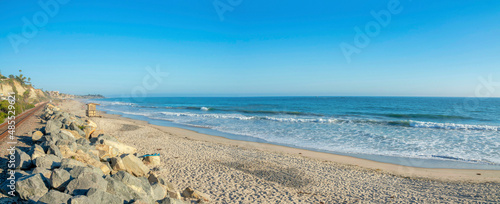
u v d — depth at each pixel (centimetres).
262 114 4503
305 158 1464
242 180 1038
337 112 5053
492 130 2467
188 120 3441
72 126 1528
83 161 836
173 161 1262
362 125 2841
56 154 818
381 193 962
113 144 1229
